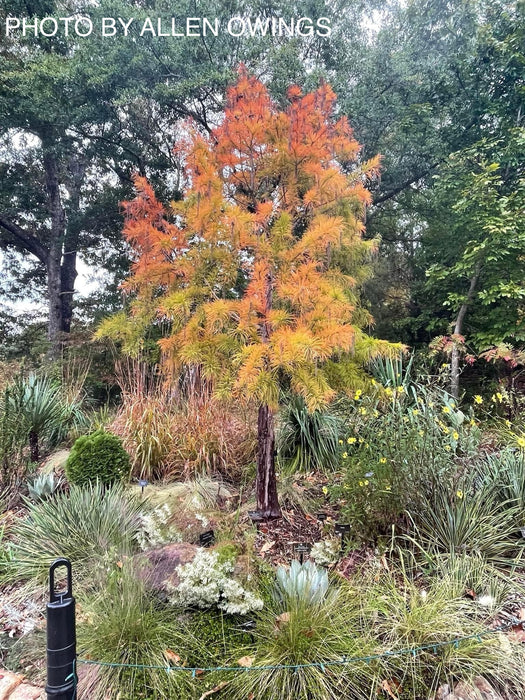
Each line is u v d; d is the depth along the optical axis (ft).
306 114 8.20
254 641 5.65
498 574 6.76
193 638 5.65
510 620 5.97
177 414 12.68
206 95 21.89
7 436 10.95
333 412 12.05
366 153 23.76
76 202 31.42
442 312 24.73
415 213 27.40
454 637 5.50
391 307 26.43
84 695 4.89
